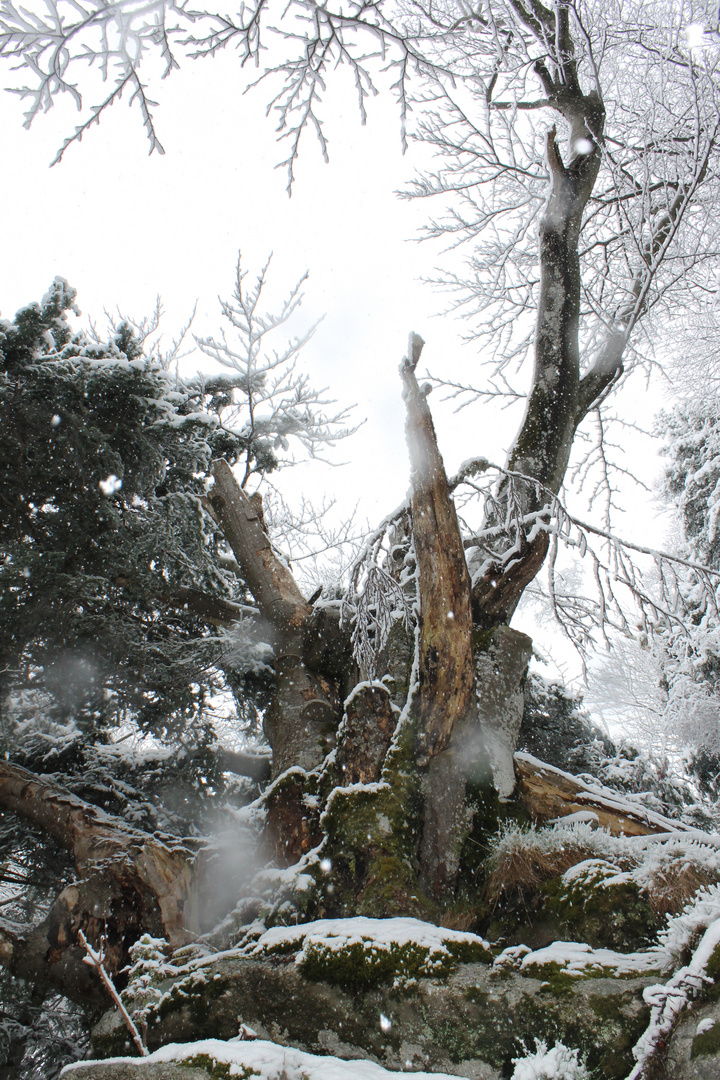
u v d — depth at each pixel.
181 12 4.05
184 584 8.81
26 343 7.34
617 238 10.48
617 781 9.27
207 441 10.23
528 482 8.14
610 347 9.50
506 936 4.85
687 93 9.88
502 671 6.93
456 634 6.05
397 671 7.11
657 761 9.71
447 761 5.91
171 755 8.97
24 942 5.73
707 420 14.59
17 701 8.86
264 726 7.89
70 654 7.54
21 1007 7.68
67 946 5.64
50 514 7.83
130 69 4.01
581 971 3.90
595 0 9.75
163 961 5.06
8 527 7.88
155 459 8.09
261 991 4.35
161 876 6.02
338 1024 4.11
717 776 12.93
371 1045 3.99
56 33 3.85
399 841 5.45
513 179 11.23
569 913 4.60
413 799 5.74
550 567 7.24
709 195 9.97
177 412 9.32
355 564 7.20
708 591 7.63
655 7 10.09
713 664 11.76
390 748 6.07
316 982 4.27
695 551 13.25
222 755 9.15
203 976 4.53
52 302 7.42
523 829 5.72
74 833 6.52
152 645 8.27
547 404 8.62
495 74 8.55
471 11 6.93
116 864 6.01
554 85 9.29
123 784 8.34
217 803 8.65
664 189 10.09
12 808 7.17
